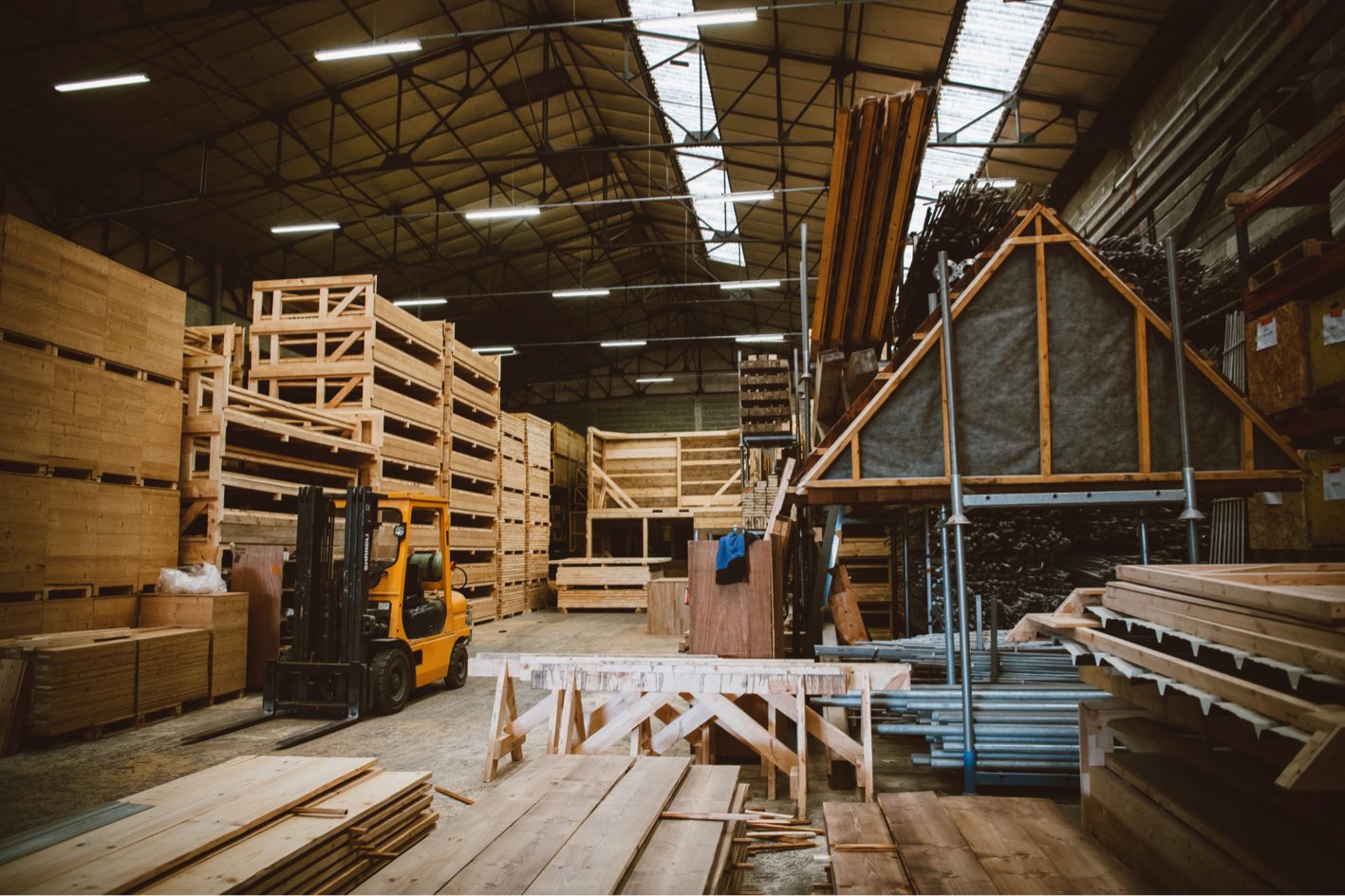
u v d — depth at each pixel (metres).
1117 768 3.37
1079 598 4.02
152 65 13.15
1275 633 2.50
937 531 8.50
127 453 7.80
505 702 5.50
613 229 25.27
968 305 5.17
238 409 9.09
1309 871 2.22
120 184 16.12
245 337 12.09
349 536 7.37
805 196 19.86
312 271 21.77
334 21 13.59
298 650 7.41
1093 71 12.21
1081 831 3.38
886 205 6.22
